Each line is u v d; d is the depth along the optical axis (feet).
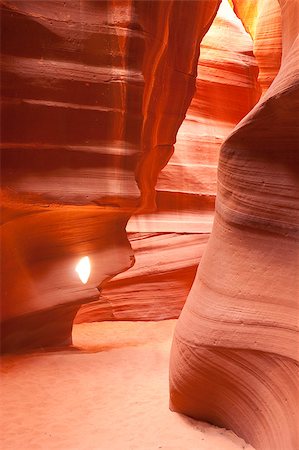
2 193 21.36
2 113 21.24
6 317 23.06
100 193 22.85
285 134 14.44
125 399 18.30
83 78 22.35
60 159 22.27
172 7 25.58
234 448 14.10
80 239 24.41
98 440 14.89
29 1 21.25
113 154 23.18
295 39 15.51
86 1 22.38
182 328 16.55
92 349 25.26
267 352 13.65
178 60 27.50
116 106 23.06
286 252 14.15
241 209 15.25
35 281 23.45
